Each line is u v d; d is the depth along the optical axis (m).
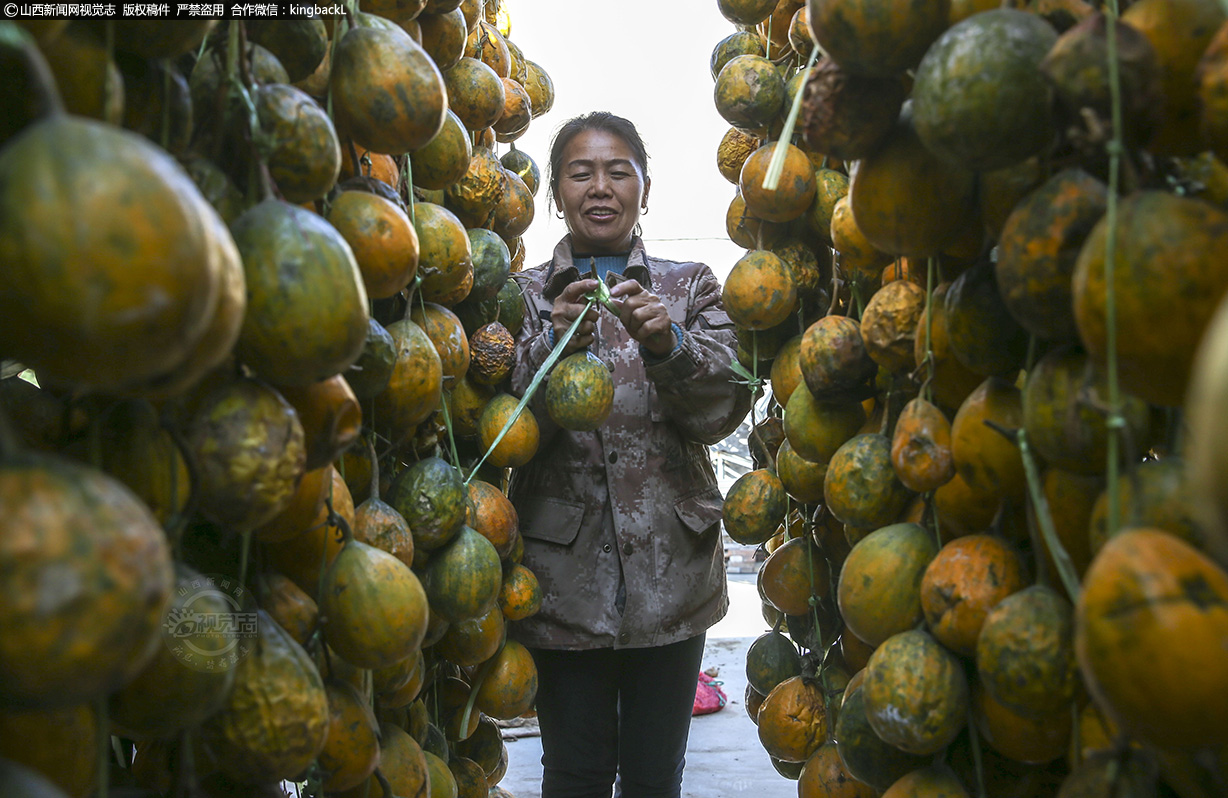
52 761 0.58
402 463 1.55
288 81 0.99
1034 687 0.79
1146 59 0.64
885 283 1.26
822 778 1.38
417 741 1.47
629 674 2.17
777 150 0.93
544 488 2.12
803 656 1.60
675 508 2.12
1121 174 0.70
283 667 0.81
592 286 1.93
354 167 1.18
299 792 1.13
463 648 1.61
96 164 0.48
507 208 1.95
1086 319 0.63
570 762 2.13
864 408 1.38
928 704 0.92
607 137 2.33
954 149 0.77
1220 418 0.37
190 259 0.50
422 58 1.07
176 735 0.76
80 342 0.48
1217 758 0.65
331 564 1.00
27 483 0.47
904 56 0.83
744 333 1.77
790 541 1.63
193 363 0.58
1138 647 0.55
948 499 0.99
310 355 0.75
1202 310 0.58
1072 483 0.81
